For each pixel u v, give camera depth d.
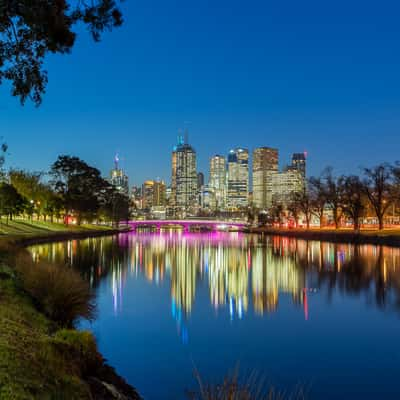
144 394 14.06
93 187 141.25
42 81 13.84
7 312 14.71
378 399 14.38
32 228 101.00
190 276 47.22
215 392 10.65
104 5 12.74
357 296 33.72
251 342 20.86
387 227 144.75
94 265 52.66
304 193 155.38
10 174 102.94
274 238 150.50
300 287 38.75
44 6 12.00
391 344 20.67
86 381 11.35
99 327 22.92
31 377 9.24
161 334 21.97
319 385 15.58
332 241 113.31
